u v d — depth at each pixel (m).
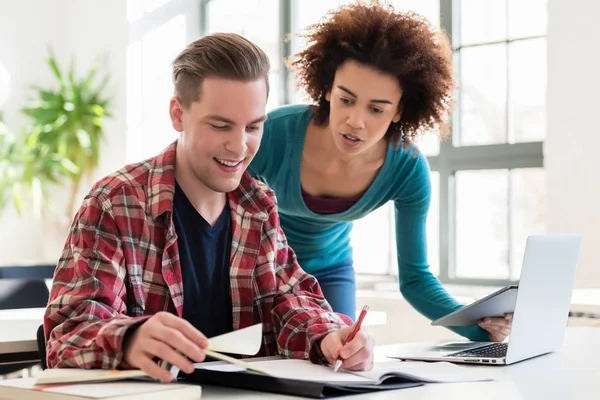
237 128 1.39
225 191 1.45
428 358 1.60
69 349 1.24
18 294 2.78
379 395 1.18
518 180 4.37
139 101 6.08
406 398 1.16
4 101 6.34
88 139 6.06
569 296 1.75
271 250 1.63
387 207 4.88
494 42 4.46
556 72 3.89
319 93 2.06
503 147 4.38
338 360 1.31
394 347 1.81
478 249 4.52
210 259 1.57
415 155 2.14
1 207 6.19
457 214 4.60
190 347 1.12
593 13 3.76
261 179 2.19
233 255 1.59
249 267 1.60
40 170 6.14
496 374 1.42
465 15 4.56
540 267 1.58
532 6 4.31
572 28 3.83
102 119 6.25
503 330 1.82
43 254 6.39
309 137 2.13
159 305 1.49
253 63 1.39
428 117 2.04
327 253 2.39
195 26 6.04
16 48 6.40
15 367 2.54
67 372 1.19
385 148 2.13
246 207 1.62
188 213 1.55
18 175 6.11
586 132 3.79
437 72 1.97
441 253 4.61
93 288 1.36
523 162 4.31
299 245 2.33
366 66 1.86
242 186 1.63
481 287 4.41
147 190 1.50
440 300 2.10
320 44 1.97
